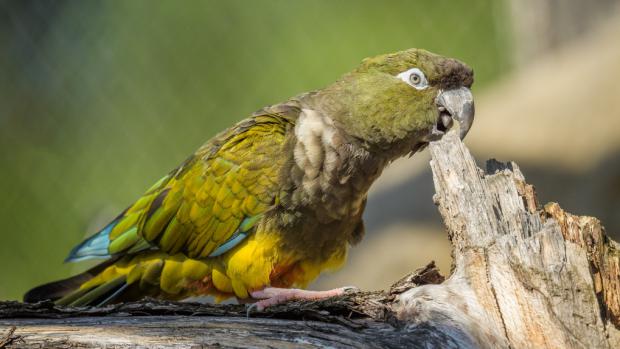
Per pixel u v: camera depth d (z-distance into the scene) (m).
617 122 15.63
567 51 18.64
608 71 16.69
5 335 5.91
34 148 18.08
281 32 18.77
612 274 6.33
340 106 8.27
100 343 5.83
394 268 14.56
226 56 18.58
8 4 17.27
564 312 6.00
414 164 16.88
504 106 17.30
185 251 8.24
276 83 18.78
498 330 5.89
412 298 6.09
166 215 8.30
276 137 8.12
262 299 8.02
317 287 14.90
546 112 16.55
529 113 16.69
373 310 6.20
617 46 17.36
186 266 8.27
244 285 8.08
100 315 6.37
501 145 16.08
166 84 18.34
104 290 8.32
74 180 18.09
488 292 6.07
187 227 8.20
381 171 8.49
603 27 18.53
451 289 6.14
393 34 18.25
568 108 16.41
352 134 8.20
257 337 5.87
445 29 18.06
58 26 17.77
